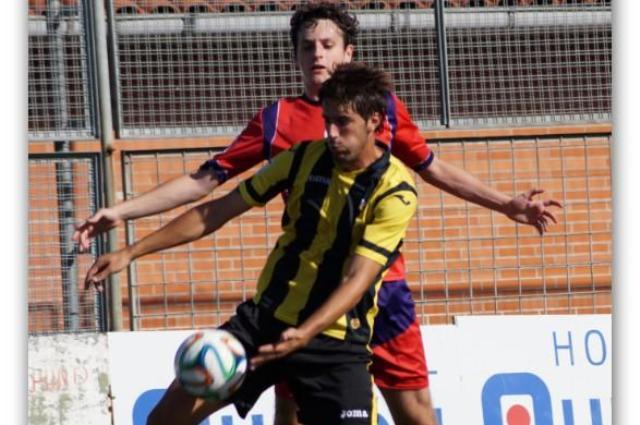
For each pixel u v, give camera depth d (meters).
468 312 31.80
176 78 29.36
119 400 26.67
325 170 18.47
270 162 19.41
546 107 31.03
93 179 27.36
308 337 17.11
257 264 30.55
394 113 21.53
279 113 21.33
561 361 28.23
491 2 31.28
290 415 21.84
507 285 32.16
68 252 27.42
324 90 17.77
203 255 30.45
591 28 31.20
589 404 28.19
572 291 32.53
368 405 18.55
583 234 31.30
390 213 17.97
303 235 18.52
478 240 31.50
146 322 29.97
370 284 17.64
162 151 27.95
